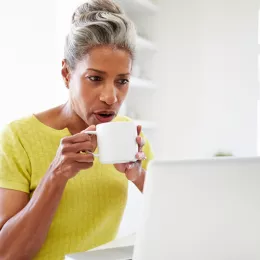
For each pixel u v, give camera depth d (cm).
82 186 125
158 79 375
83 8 116
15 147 119
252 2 344
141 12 369
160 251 68
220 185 68
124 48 110
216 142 359
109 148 95
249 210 70
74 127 129
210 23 362
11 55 251
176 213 68
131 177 119
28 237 100
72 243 123
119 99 114
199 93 366
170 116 375
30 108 259
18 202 112
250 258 71
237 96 351
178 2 372
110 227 134
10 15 250
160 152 378
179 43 373
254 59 343
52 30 266
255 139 343
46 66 265
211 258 69
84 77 110
